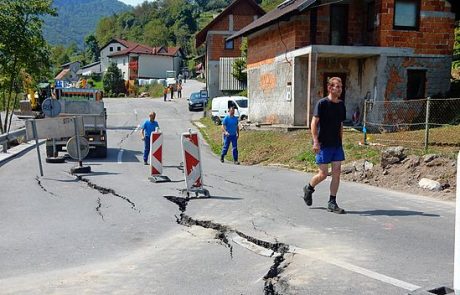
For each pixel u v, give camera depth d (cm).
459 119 1841
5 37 2286
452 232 674
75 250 631
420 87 2098
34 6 2330
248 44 2794
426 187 995
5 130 2439
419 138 1483
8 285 507
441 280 485
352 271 517
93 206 902
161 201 934
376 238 645
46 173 1345
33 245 653
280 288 478
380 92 2047
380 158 1204
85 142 1363
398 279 491
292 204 883
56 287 499
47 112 1756
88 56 13325
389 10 2031
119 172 1371
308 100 1986
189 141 977
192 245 647
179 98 6209
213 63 4669
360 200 910
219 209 845
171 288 490
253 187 1089
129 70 8825
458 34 2769
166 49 9425
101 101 1888
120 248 639
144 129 1589
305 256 572
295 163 1524
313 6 1997
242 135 2312
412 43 2062
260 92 2603
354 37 2200
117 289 490
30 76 2659
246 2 4644
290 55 2166
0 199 972
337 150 802
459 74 2606
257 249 618
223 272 534
